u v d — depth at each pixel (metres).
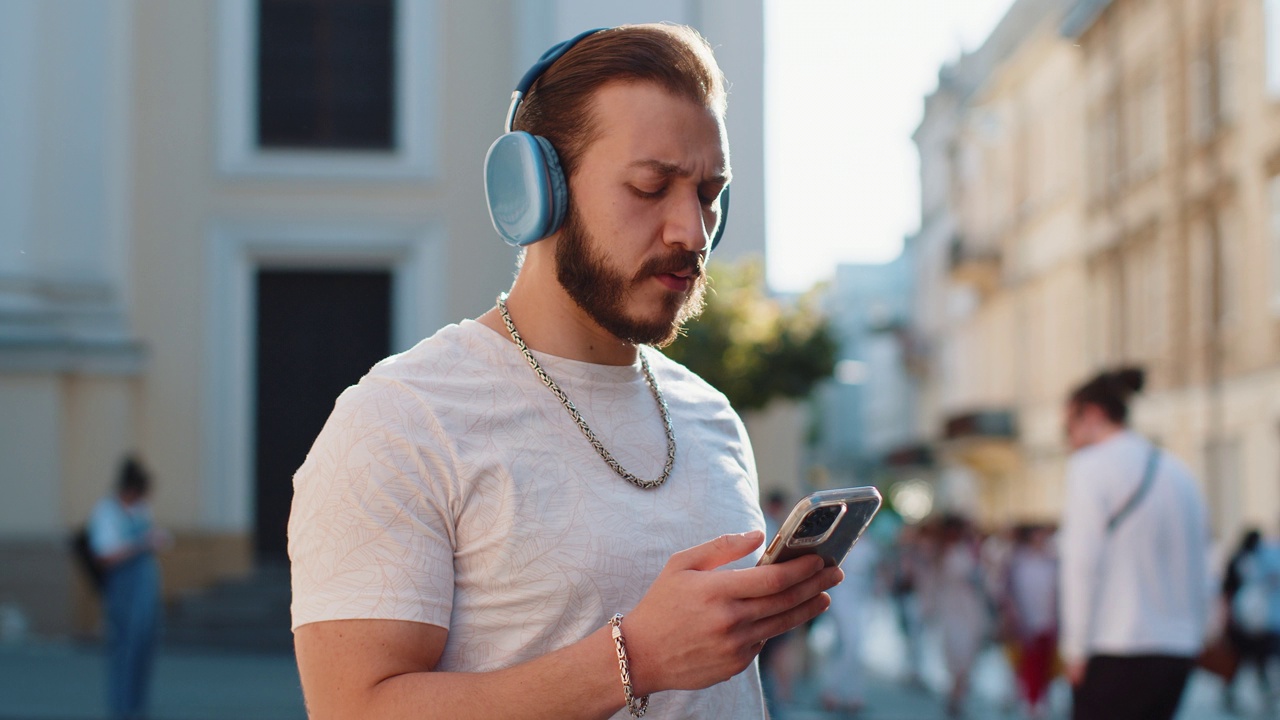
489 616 1.72
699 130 1.80
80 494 15.20
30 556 14.59
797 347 13.32
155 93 15.89
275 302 16.19
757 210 15.36
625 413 1.91
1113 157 26.55
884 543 30.64
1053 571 12.31
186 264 15.87
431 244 16.05
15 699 10.27
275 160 15.98
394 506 1.69
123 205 15.56
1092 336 28.19
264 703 10.49
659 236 1.79
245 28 15.95
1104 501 4.82
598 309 1.82
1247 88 20.33
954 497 44.09
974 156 38.16
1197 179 22.33
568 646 1.61
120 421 15.32
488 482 1.74
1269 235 19.81
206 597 15.16
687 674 1.58
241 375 15.83
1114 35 26.17
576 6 15.35
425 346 1.85
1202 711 13.38
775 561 1.60
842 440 72.38
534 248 1.92
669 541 1.82
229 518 15.73
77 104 15.38
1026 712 12.39
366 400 1.74
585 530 1.76
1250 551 13.41
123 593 8.91
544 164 1.81
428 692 1.60
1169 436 23.67
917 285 48.41
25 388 14.84
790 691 12.38
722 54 15.48
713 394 2.13
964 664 12.66
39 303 15.17
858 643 12.36
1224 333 21.42
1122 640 4.77
